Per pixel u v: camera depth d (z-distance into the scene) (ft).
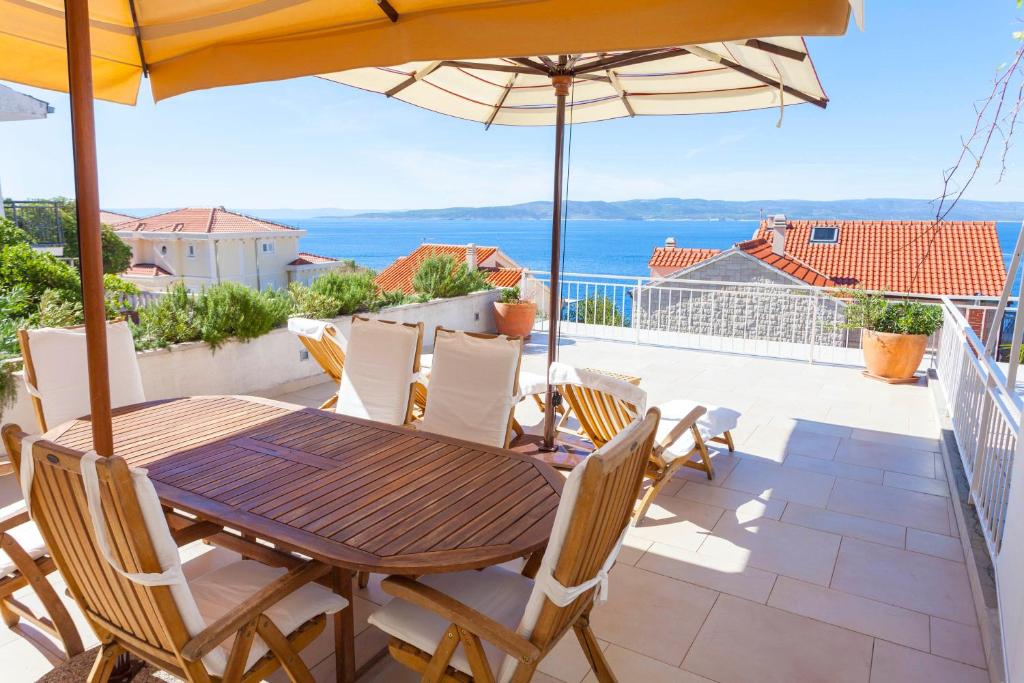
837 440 16.56
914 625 9.04
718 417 14.07
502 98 15.64
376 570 6.04
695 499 13.03
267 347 19.75
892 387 21.71
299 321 15.31
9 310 16.28
